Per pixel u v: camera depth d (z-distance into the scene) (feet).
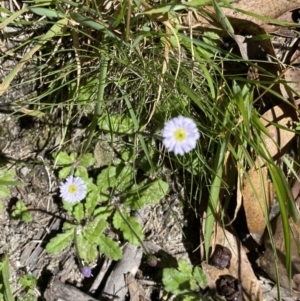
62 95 0.88
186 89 0.75
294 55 0.88
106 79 0.82
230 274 0.89
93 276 0.90
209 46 0.77
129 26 0.73
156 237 0.91
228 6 0.73
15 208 0.91
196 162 0.87
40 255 0.90
